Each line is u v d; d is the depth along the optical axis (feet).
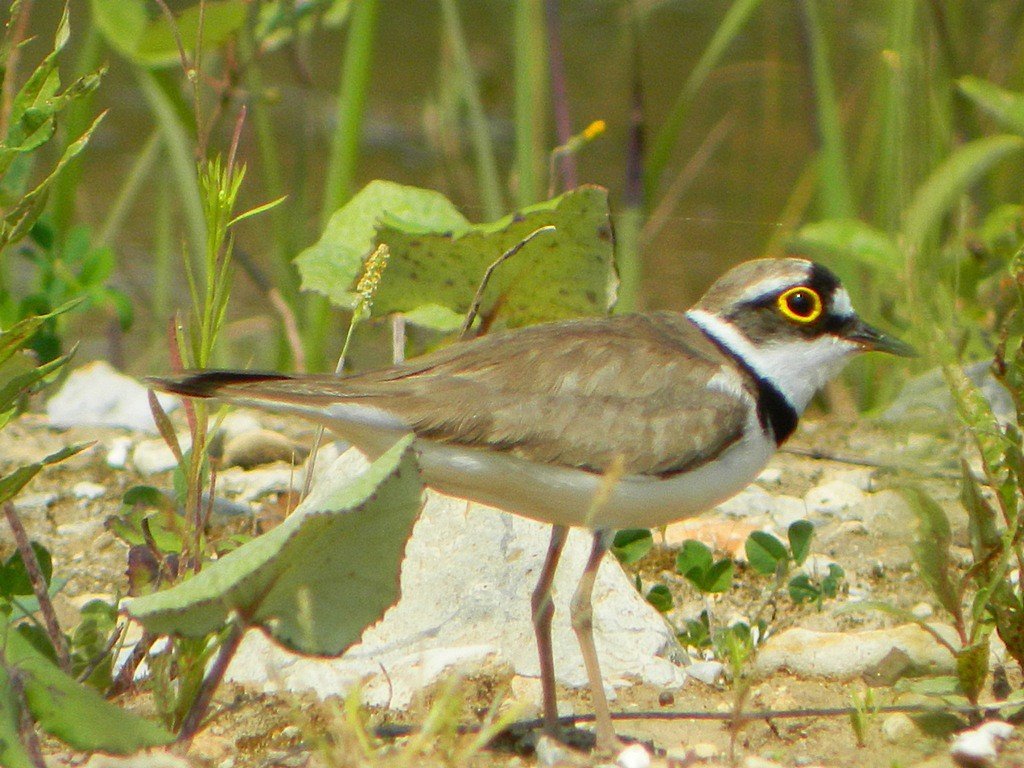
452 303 36.35
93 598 32.48
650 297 59.57
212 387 26.30
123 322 45.11
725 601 32.94
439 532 31.19
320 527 22.93
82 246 45.57
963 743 24.97
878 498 36.94
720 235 63.57
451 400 26.81
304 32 51.19
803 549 30.99
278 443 40.88
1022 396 27.37
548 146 68.44
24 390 28.04
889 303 48.88
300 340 50.80
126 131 72.49
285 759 25.26
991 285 45.27
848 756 25.93
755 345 29.73
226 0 42.42
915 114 49.55
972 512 27.35
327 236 38.27
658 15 82.17
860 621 31.71
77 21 76.79
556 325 28.96
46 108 26.43
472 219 60.23
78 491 38.42
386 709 27.43
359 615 23.93
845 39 70.49
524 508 27.53
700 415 27.63
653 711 27.84
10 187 27.73
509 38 80.33
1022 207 44.70
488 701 27.99
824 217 51.47
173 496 37.65
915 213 42.11
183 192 52.06
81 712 22.90
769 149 69.21
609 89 74.08
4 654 23.12
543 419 26.84
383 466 23.29
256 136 69.62
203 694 24.27
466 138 71.36
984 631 27.78
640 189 52.21
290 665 28.40
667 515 27.89
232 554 23.59
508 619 29.86
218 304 27.22
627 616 29.86
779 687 28.96
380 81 77.05
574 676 28.84
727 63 76.33
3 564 30.58
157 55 42.52
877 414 44.68
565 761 25.39
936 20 52.21
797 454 42.39
